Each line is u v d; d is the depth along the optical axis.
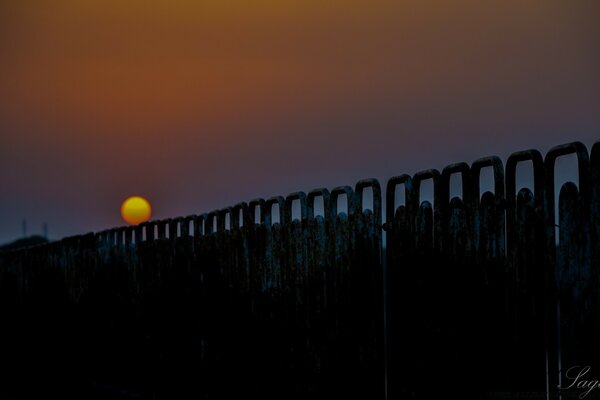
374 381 24.20
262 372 30.38
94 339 48.72
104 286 46.75
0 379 63.75
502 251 19.78
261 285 30.06
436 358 21.89
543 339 18.86
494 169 19.86
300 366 27.75
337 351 25.75
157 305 39.91
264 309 29.94
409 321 22.89
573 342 18.17
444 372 21.62
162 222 39.12
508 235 19.62
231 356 32.81
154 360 40.50
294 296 27.86
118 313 44.91
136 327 42.56
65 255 53.84
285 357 28.66
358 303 24.67
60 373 55.19
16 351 67.06
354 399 25.12
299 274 27.50
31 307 62.47
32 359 62.06
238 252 31.88
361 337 24.56
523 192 19.23
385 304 23.94
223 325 33.38
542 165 18.92
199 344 35.81
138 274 42.00
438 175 21.55
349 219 24.95
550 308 18.73
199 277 35.53
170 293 38.44
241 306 31.72
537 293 18.97
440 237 21.45
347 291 25.14
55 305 56.19
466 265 20.70
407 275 22.88
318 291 26.53
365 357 24.44
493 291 19.98
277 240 28.91
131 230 43.06
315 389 26.98
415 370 22.77
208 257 34.62
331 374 26.11
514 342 19.55
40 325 60.00
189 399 36.97
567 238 18.25
